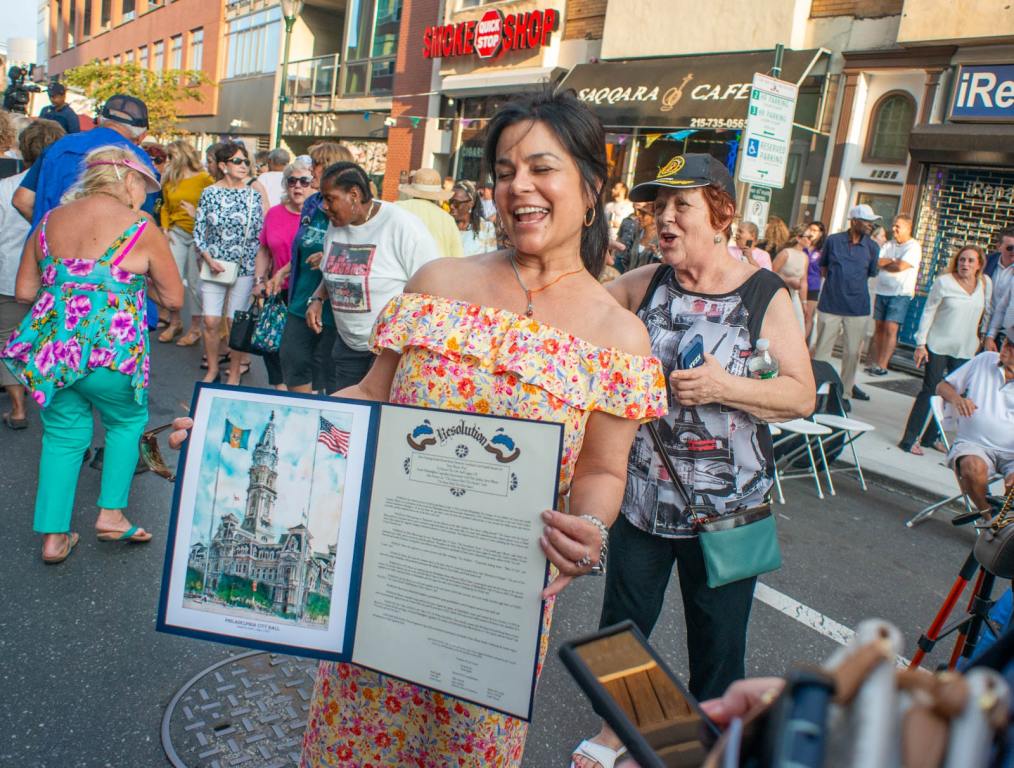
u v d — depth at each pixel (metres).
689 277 2.67
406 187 5.75
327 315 5.35
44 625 3.38
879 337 10.76
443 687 1.62
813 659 3.79
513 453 1.57
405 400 1.79
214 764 2.64
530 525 1.56
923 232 11.15
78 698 2.93
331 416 1.70
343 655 1.69
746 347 2.54
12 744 2.66
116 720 2.83
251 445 1.72
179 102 35.72
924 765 0.59
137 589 3.76
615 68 14.91
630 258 10.35
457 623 1.61
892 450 7.47
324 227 5.30
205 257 6.98
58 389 3.66
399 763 1.82
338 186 4.64
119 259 3.67
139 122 5.61
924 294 11.27
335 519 1.69
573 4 16.31
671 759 0.89
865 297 9.16
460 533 1.61
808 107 12.42
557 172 1.73
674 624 4.00
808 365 2.57
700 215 2.57
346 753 1.84
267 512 1.71
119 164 3.73
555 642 3.71
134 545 4.19
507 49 17.34
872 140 11.69
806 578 4.70
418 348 1.79
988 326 7.82
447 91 18.89
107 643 3.29
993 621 3.24
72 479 3.90
